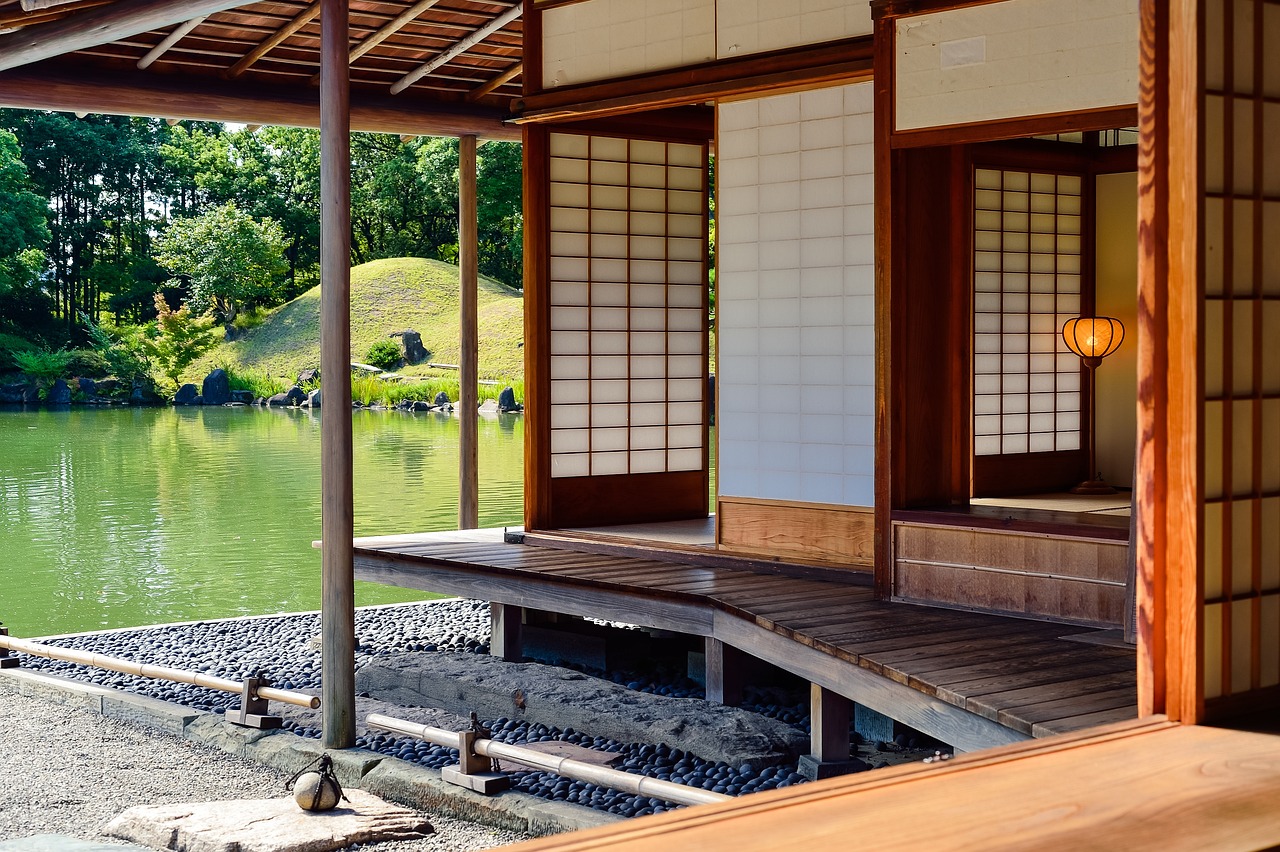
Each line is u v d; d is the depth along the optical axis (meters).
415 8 7.14
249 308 32.62
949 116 4.85
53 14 5.90
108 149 35.00
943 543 4.98
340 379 4.92
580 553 6.44
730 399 6.08
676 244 7.21
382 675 5.93
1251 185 2.90
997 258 6.36
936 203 5.19
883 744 4.92
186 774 4.86
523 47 6.75
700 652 5.95
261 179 35.56
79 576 8.95
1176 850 2.07
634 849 1.98
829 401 5.71
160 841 4.04
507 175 30.80
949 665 3.98
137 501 12.70
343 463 4.91
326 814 4.20
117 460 16.67
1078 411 6.77
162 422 23.48
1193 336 2.75
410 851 4.02
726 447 6.09
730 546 6.06
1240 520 2.90
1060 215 6.62
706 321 7.34
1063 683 3.75
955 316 5.24
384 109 8.08
